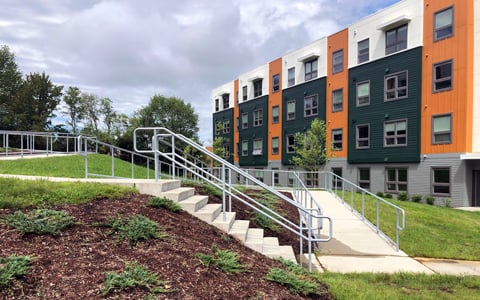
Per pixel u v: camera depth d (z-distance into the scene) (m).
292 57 26.20
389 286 4.75
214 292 3.02
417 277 5.21
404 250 6.98
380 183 19.05
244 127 32.84
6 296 2.43
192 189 6.24
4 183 4.81
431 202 15.94
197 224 4.80
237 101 34.81
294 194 10.73
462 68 15.16
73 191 4.72
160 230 4.00
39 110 44.81
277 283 3.67
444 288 4.75
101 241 3.47
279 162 27.72
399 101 17.88
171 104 45.88
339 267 5.76
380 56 19.00
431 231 8.36
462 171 15.12
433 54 16.34
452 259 6.58
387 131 18.59
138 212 4.43
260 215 6.79
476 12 15.01
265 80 29.53
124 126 50.03
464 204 15.07
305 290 3.65
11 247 3.07
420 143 16.91
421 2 16.80
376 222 8.83
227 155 34.56
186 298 2.79
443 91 15.92
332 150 20.48
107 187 5.10
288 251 5.32
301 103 25.08
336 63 22.09
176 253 3.57
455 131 15.43
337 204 10.78
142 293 2.71
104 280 2.77
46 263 2.90
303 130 24.78
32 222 3.48
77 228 3.66
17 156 14.20
